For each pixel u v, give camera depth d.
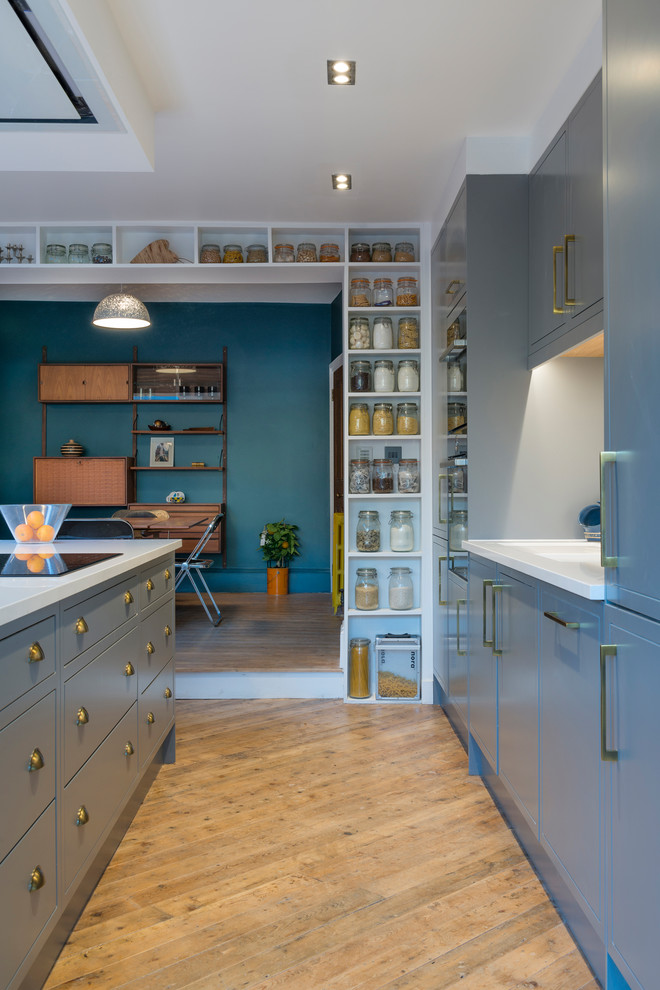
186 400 7.29
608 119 1.61
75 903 1.92
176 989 1.67
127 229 4.32
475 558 2.97
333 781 2.93
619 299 1.55
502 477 3.15
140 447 7.49
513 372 3.16
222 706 4.03
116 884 2.15
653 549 1.36
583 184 2.45
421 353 4.20
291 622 5.68
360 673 4.08
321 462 7.50
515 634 2.34
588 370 3.18
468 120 3.03
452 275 3.53
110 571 2.06
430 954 1.79
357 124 3.05
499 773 2.56
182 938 1.87
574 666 1.79
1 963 1.37
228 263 4.19
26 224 4.22
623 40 1.51
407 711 3.92
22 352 7.44
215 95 2.80
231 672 4.18
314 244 4.25
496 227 3.17
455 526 3.46
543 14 2.31
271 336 7.50
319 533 7.52
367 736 3.50
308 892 2.09
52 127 2.52
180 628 5.43
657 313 1.36
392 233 4.34
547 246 2.89
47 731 1.64
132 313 5.16
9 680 1.42
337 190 3.76
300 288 7.16
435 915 1.97
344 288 4.23
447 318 3.66
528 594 2.19
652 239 1.38
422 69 2.65
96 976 1.72
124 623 2.36
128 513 6.02
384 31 2.41
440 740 3.43
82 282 4.47
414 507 4.32
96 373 7.28
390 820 2.57
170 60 2.55
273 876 2.19
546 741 2.02
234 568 7.46
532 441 3.16
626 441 1.50
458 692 3.39
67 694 1.78
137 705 2.54
